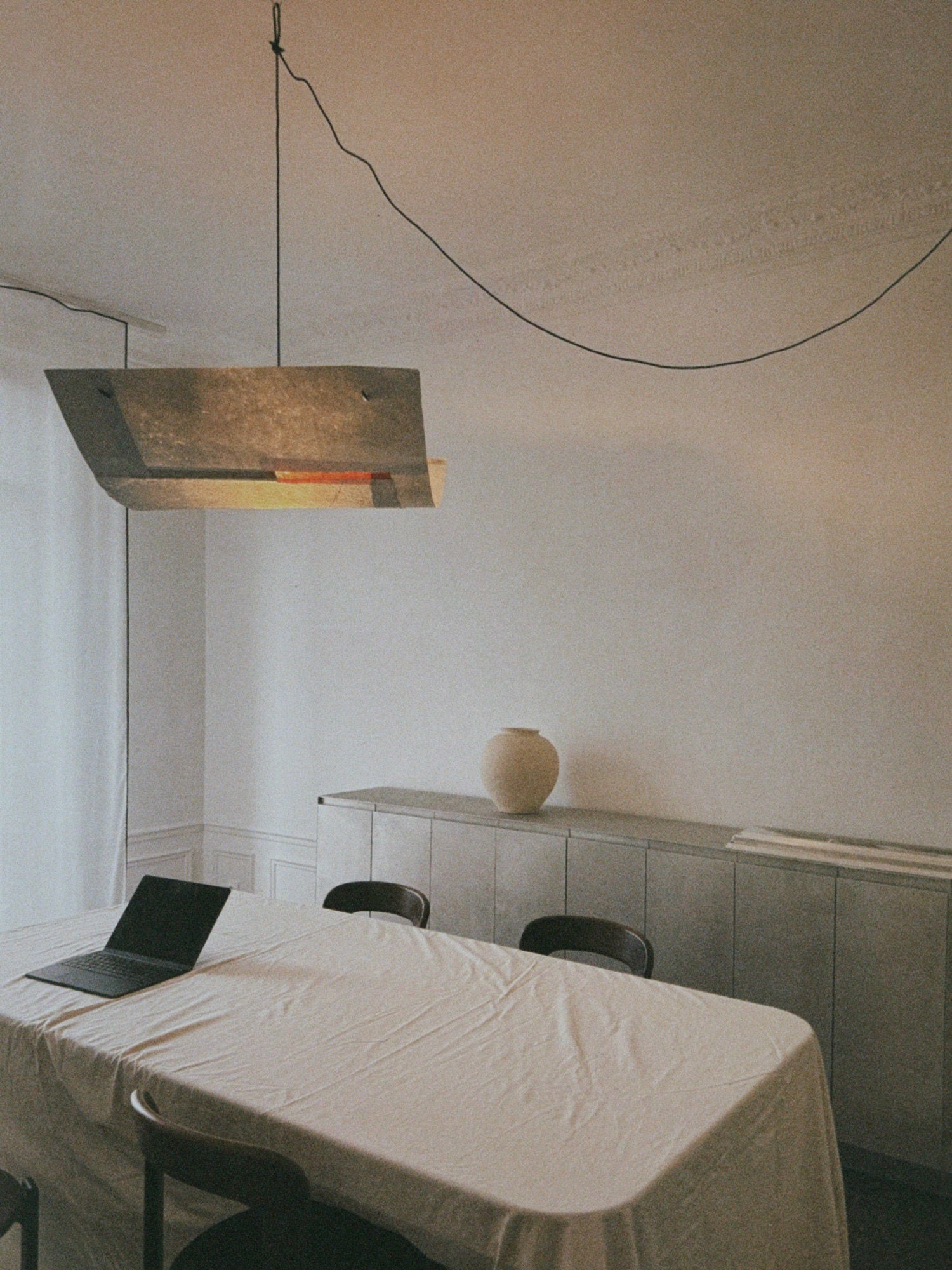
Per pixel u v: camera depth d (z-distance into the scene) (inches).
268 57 100.7
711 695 146.4
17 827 164.9
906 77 104.3
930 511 128.4
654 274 148.6
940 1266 99.3
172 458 84.7
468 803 163.0
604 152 120.2
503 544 168.6
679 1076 72.6
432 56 100.4
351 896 128.6
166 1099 71.9
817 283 136.7
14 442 165.3
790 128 114.5
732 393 144.6
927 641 128.3
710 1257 64.0
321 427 78.8
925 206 125.5
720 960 126.3
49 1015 84.3
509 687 167.5
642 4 92.3
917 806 129.0
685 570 149.0
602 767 156.9
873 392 132.6
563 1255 53.5
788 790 139.3
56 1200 85.3
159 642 200.8
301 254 150.2
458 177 126.3
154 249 148.6
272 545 200.7
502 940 145.6
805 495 138.3
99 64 101.8
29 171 124.6
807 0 91.7
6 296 161.3
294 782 196.5
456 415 173.9
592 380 157.9
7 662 164.1
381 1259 67.4
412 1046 78.0
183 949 99.0
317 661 193.6
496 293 161.8
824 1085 81.4
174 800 204.2
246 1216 73.3
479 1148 61.7
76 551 175.0
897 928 114.4
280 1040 79.2
